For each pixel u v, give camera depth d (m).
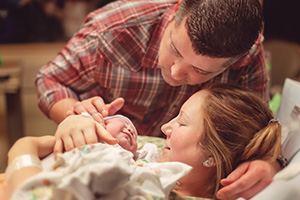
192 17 0.88
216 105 1.03
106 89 1.38
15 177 0.77
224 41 0.87
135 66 1.30
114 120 1.13
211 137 1.00
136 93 1.35
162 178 0.90
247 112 1.04
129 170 0.71
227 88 1.11
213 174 1.03
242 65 1.26
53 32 3.29
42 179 0.72
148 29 1.26
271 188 0.86
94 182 0.68
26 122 3.06
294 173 0.80
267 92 1.40
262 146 0.98
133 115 1.45
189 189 1.05
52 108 1.30
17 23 3.20
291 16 2.43
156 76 1.31
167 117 1.43
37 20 3.22
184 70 0.99
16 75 2.40
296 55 2.94
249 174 0.91
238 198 0.90
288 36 2.54
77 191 0.67
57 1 3.17
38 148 0.89
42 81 1.37
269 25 2.49
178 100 1.36
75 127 0.94
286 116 1.21
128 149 1.11
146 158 1.11
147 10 1.28
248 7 0.88
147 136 1.38
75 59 1.32
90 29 1.33
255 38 0.92
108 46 1.27
